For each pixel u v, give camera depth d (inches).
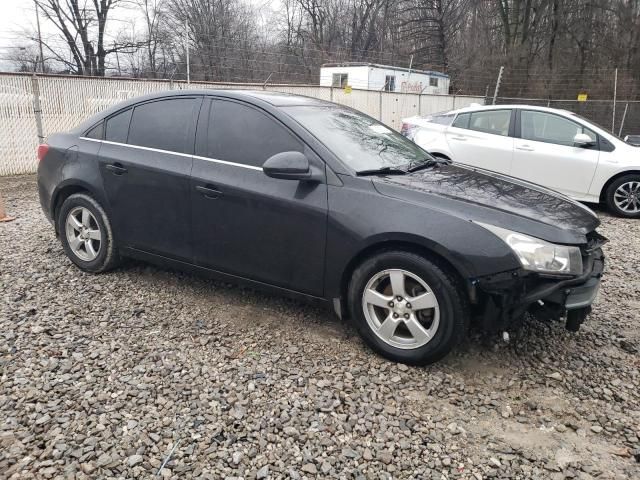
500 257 116.8
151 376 122.0
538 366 132.6
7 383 116.8
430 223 121.9
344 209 130.8
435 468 97.0
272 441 101.7
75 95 415.5
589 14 1190.3
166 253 163.2
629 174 303.3
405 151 164.2
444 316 122.0
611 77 1114.7
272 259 143.0
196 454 97.5
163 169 157.8
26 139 398.9
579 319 128.5
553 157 313.6
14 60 819.4
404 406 114.6
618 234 271.3
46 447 97.9
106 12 1149.1
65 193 184.7
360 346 138.6
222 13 1307.8
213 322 150.3
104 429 103.2
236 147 149.4
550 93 1130.0
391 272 127.4
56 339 137.0
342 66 964.6
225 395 115.3
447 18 1331.2
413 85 1034.1
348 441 102.7
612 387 124.5
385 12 1577.3
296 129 142.1
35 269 185.5
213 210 149.5
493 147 326.3
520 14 1258.6
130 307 158.2
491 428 109.0
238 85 512.7
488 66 1203.9
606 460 100.5
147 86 451.2
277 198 138.8
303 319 153.1
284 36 1622.8
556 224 122.8
